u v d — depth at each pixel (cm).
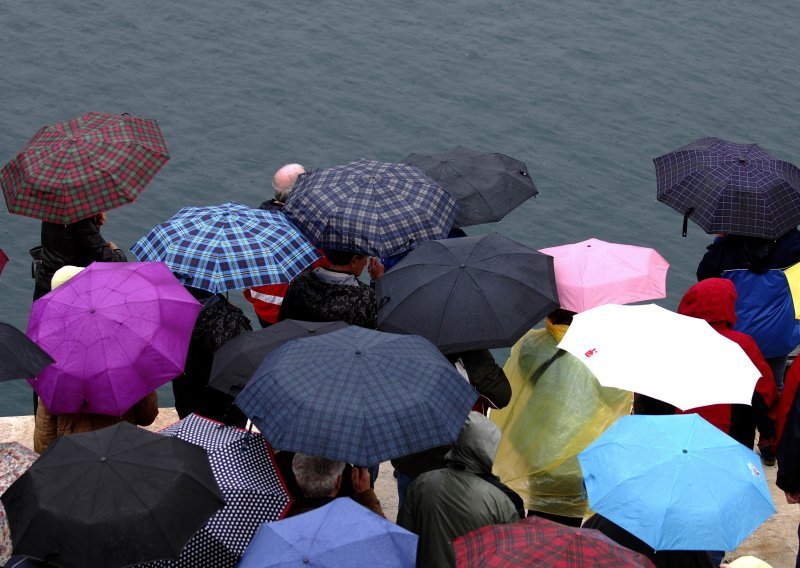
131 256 2664
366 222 902
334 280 866
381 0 4444
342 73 3806
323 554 544
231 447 675
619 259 906
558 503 862
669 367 756
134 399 742
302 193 936
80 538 545
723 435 652
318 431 628
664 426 657
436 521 648
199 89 3609
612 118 3681
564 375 848
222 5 4231
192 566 616
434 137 3472
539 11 4494
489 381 796
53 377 736
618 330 784
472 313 801
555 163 3350
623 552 540
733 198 998
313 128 3447
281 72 3772
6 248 2633
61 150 993
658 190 1045
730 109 3838
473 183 1111
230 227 895
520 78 3903
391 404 640
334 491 655
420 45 4078
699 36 4403
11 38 3778
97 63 3700
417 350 683
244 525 633
